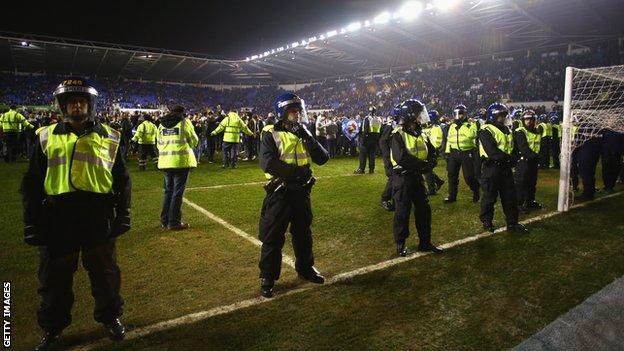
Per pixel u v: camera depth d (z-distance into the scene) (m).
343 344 2.86
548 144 11.86
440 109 29.88
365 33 30.77
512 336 2.97
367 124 10.90
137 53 34.50
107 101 37.75
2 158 14.82
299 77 47.25
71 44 31.14
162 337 2.96
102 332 3.04
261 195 8.09
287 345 2.85
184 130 5.61
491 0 23.28
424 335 2.98
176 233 5.52
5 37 28.67
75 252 2.75
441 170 11.96
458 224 6.02
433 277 4.02
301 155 3.67
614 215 6.41
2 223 5.88
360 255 4.69
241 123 12.12
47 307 2.75
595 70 8.06
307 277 3.91
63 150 2.67
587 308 3.30
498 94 28.61
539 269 4.21
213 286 3.84
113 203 2.90
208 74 44.50
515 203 5.53
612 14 24.20
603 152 8.45
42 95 35.66
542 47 31.00
